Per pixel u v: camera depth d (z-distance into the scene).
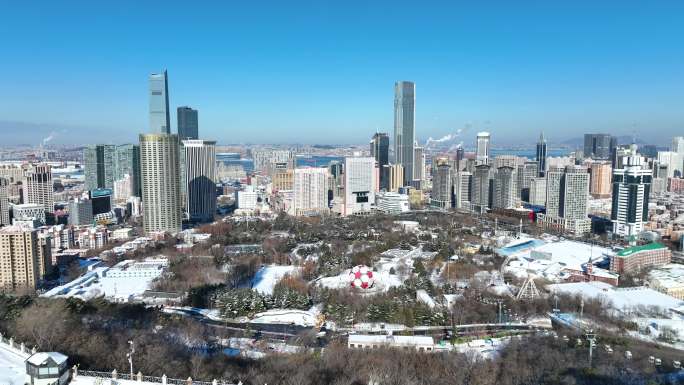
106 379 199.62
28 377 193.88
